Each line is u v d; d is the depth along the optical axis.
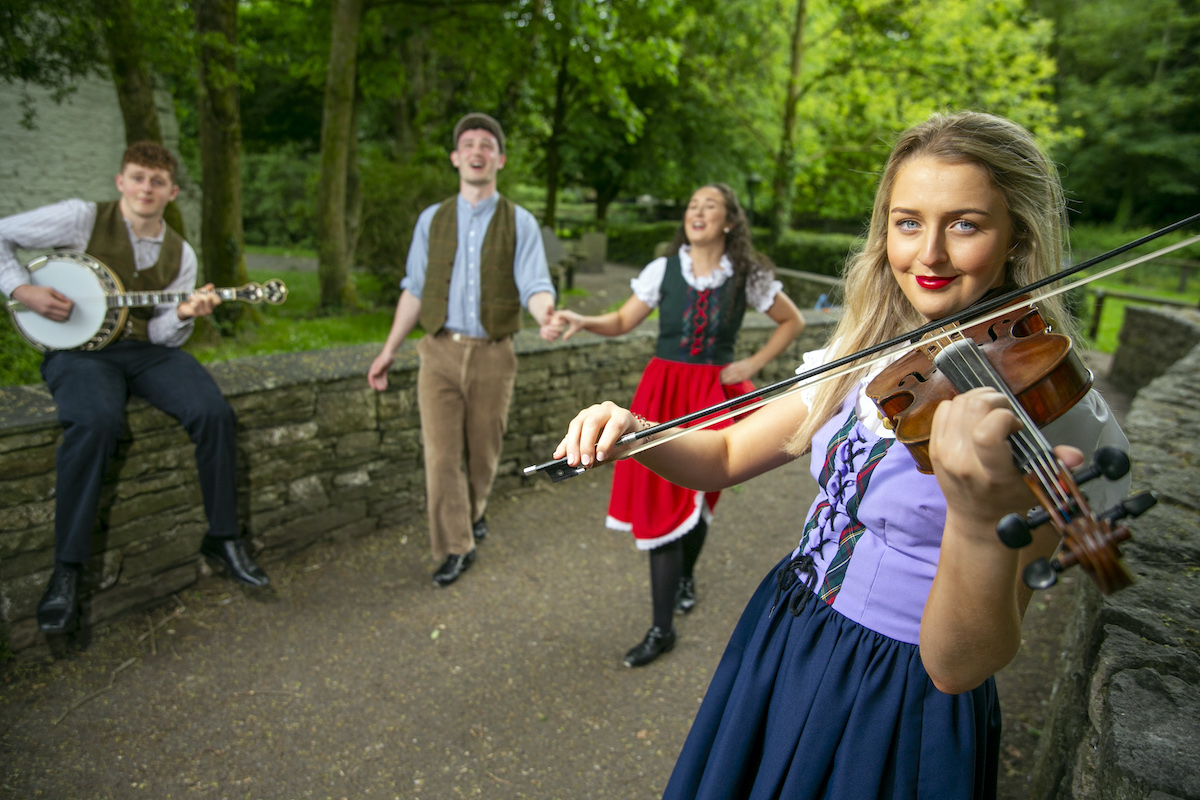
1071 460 0.71
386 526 3.75
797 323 3.04
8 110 7.54
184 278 2.92
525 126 13.34
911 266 1.02
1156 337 7.85
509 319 3.21
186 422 2.82
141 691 2.53
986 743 1.11
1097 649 1.49
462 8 10.37
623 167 19.36
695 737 1.29
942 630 0.85
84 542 2.53
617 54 10.74
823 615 1.17
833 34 14.47
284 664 2.73
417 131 13.20
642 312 3.13
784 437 1.30
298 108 22.30
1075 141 27.03
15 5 4.72
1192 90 27.03
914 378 0.99
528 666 2.79
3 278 2.60
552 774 2.29
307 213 12.93
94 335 2.70
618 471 2.84
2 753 2.22
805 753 1.11
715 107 16.88
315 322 8.45
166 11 5.96
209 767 2.24
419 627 3.00
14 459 2.46
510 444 4.20
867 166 15.54
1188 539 1.76
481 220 3.14
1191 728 1.13
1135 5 26.98
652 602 2.98
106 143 8.31
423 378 3.21
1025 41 14.29
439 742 2.40
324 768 2.27
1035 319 0.95
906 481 1.06
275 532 3.30
